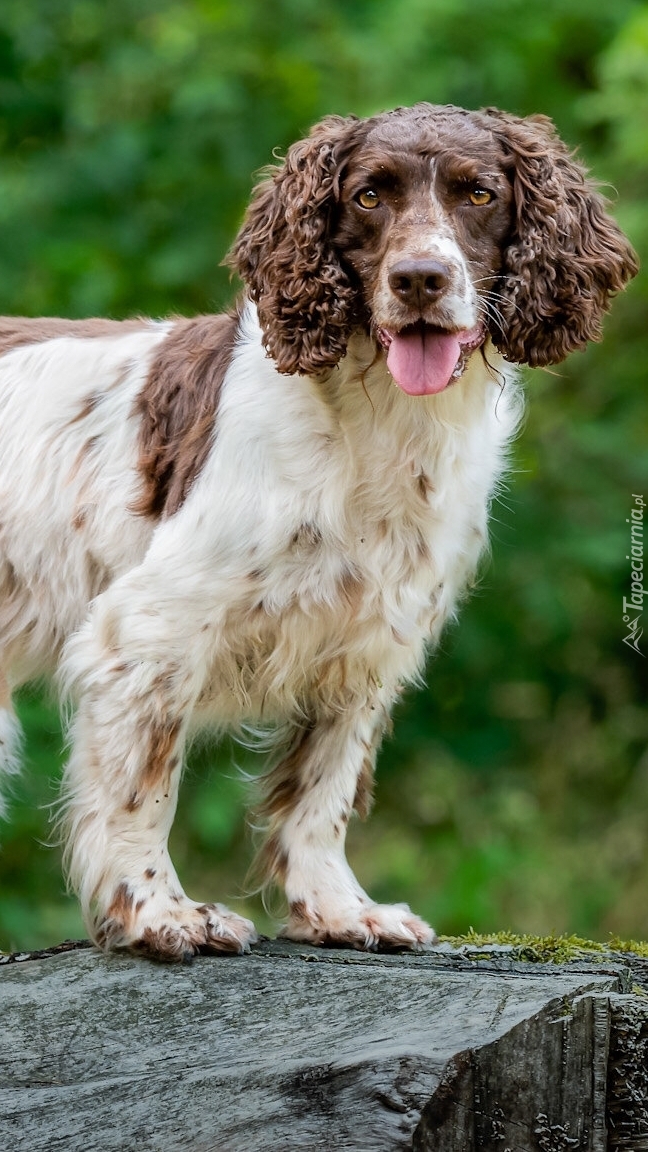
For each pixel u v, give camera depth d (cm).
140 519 894
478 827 1947
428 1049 684
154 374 909
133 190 1953
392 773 1953
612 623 1953
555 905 1894
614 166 1903
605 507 1877
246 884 1143
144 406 905
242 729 970
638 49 1764
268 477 831
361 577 845
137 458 903
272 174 880
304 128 1902
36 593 955
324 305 815
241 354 864
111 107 1958
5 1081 727
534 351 853
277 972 791
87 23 1994
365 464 832
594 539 1839
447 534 866
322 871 923
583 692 2003
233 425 840
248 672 883
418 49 1909
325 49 1931
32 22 1967
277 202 844
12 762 995
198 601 841
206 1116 694
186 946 829
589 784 2000
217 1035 740
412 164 811
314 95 1916
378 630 867
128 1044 742
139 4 1981
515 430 937
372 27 1959
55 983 803
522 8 1972
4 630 973
